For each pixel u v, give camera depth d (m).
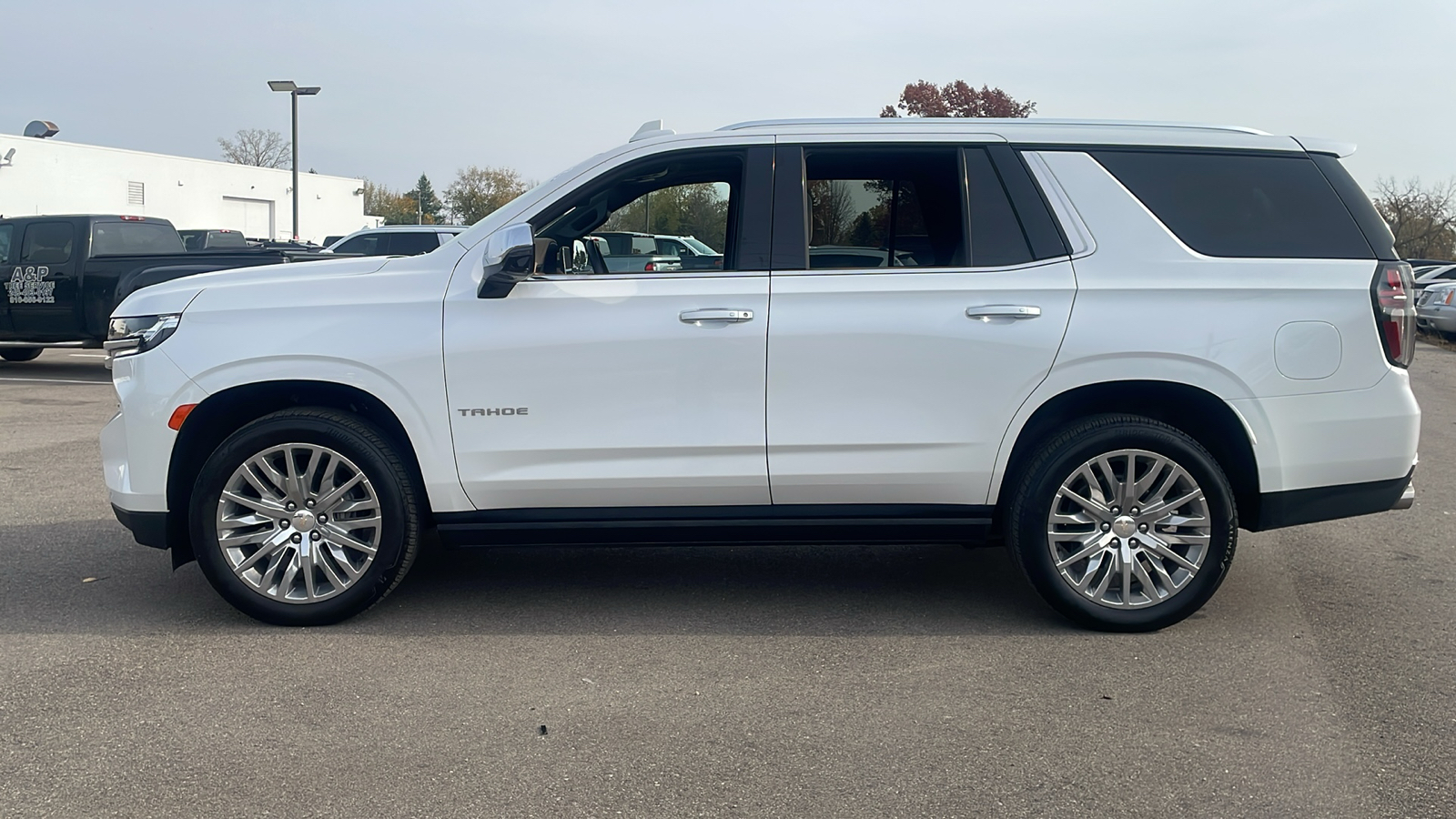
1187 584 4.25
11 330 13.50
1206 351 4.13
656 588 4.96
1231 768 3.14
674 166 4.41
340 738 3.36
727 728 3.43
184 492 4.45
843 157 4.37
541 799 2.98
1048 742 3.32
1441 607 4.63
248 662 4.00
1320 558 5.44
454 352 4.22
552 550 5.66
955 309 4.18
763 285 4.22
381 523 4.30
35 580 5.03
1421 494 7.01
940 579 5.12
